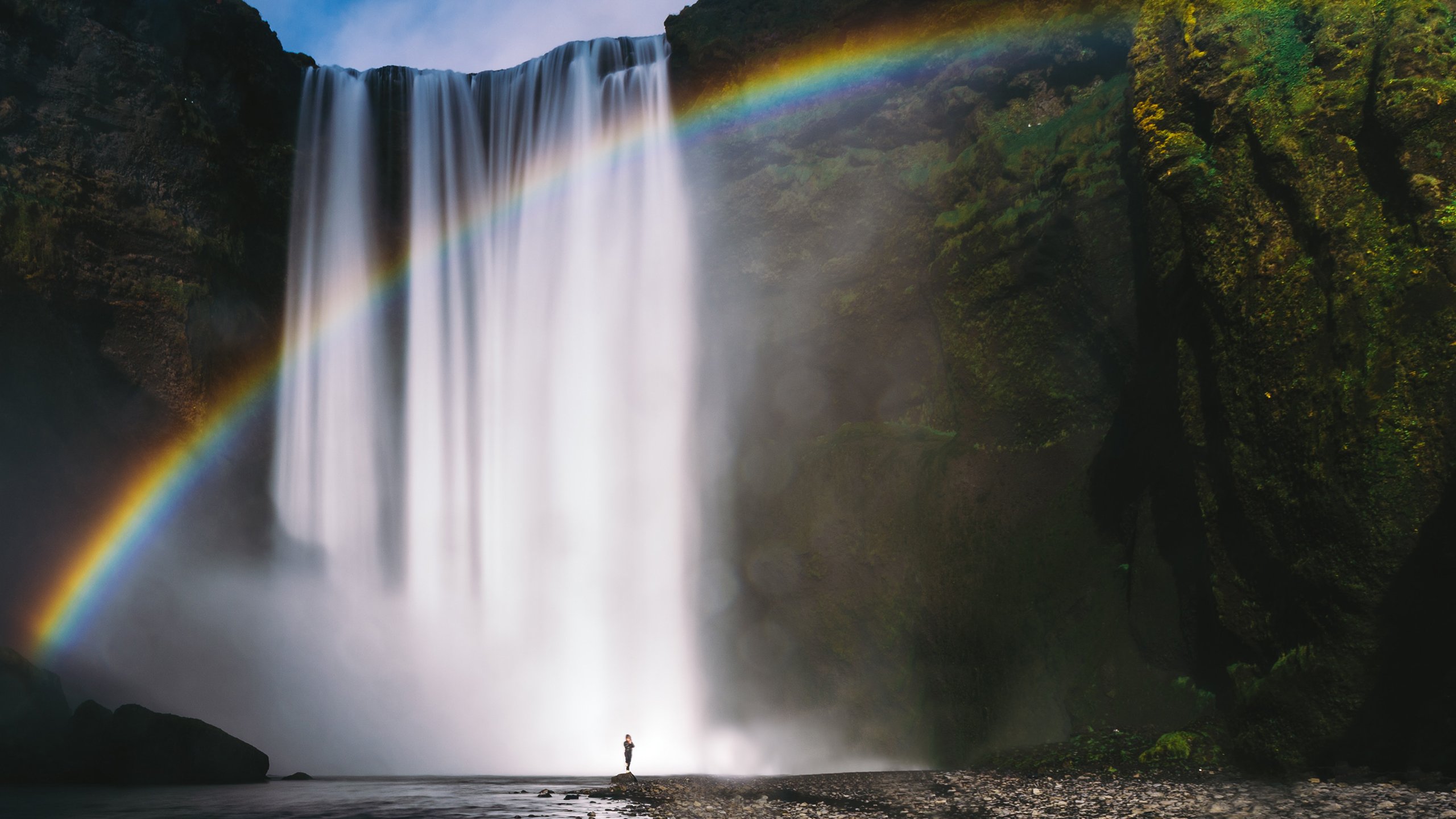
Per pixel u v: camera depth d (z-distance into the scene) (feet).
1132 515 85.51
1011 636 93.35
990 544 97.66
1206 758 62.90
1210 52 70.79
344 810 61.57
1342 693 54.85
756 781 78.07
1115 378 92.38
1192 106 72.23
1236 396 64.23
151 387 113.09
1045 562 92.89
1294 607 59.47
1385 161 58.13
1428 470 52.47
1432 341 53.47
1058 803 55.72
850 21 115.96
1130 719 78.43
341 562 127.65
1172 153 70.90
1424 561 52.24
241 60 124.67
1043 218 94.48
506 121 134.10
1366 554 54.03
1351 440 55.31
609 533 125.39
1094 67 101.45
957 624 98.07
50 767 81.76
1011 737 90.02
